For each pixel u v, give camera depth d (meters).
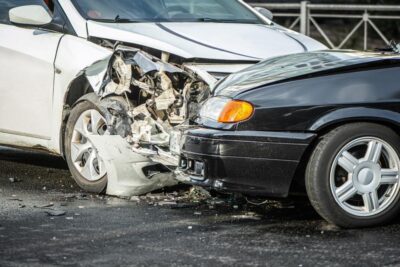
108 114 7.50
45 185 8.02
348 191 6.32
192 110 7.32
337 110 6.29
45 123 8.12
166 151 7.28
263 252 5.75
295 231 6.31
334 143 6.25
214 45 7.98
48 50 8.11
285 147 6.29
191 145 6.56
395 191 6.40
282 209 7.03
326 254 5.71
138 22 8.45
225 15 9.16
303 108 6.30
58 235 6.16
